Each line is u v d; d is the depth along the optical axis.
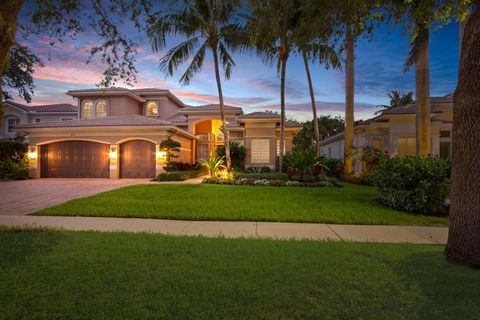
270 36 9.27
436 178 8.16
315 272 3.46
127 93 26.00
